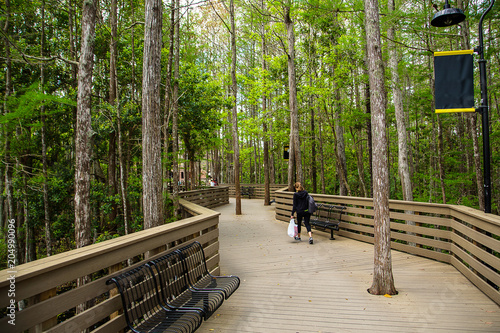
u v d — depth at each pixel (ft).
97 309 7.90
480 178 24.35
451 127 53.83
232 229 31.63
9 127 17.65
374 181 13.55
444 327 10.09
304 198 24.06
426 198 41.47
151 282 9.45
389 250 13.24
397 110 29.40
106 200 32.78
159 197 17.49
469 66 14.15
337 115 45.96
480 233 13.41
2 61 28.22
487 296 12.67
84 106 19.77
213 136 56.59
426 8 25.73
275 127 57.21
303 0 27.25
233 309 11.94
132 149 40.55
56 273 6.89
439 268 16.62
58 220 34.86
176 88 33.73
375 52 13.38
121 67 40.68
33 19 32.91
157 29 17.69
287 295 13.34
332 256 19.77
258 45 70.69
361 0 26.73
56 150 39.70
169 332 8.55
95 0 20.27
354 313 11.35
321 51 41.47
